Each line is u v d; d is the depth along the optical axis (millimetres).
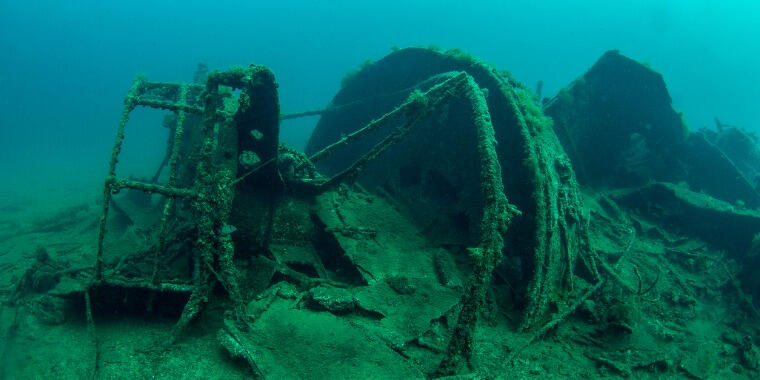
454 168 8836
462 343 4902
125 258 7172
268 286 6152
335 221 7828
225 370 4680
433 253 7781
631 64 11117
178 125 7078
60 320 5598
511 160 7883
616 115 11773
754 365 6676
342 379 4324
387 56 11305
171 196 5891
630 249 9570
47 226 12094
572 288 7340
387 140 8266
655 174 12297
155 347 5074
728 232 10211
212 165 6066
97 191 18969
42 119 67250
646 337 6816
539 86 13289
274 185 7969
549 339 6383
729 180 12422
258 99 6355
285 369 4426
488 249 5484
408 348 5305
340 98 12961
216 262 5727
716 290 8953
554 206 7523
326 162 13391
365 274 6664
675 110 11336
